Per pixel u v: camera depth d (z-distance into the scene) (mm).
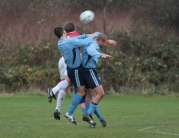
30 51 71562
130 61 69312
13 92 65625
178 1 82125
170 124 31250
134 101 55562
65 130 27609
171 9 81375
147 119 34875
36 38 75500
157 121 33375
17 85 66312
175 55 71812
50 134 25719
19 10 81938
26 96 62125
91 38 28125
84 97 31734
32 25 78188
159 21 81312
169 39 75000
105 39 29125
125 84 66500
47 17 80500
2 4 82812
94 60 28172
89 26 77500
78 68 28219
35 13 81375
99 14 81062
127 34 74812
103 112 40906
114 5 86062
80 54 28562
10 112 40906
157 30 78375
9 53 72625
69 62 28172
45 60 71062
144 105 49062
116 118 35781
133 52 73375
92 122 28828
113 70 66875
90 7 85000
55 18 80250
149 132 26250
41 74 66375
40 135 25375
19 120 34531
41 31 76812
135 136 24766
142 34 76250
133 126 29953
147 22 80688
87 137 24469
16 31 76562
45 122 33156
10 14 80812
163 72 70125
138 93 64938
